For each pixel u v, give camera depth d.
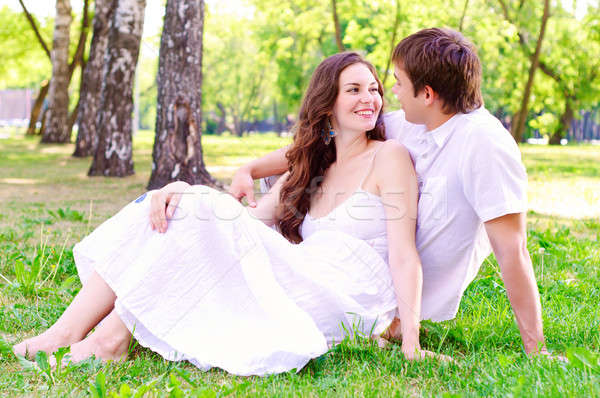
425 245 2.44
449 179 2.32
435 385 2.00
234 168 12.78
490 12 20.22
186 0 8.73
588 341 2.51
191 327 2.24
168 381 2.07
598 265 4.00
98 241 2.29
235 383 1.98
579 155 19.47
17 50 29.03
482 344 2.41
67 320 2.27
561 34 26.36
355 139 2.61
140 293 2.20
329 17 20.00
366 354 2.27
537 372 1.92
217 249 2.26
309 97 2.62
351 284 2.36
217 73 46.69
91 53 16.69
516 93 27.61
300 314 2.25
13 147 20.53
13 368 2.16
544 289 3.34
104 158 11.39
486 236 2.47
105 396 1.87
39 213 6.65
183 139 8.84
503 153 2.19
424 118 2.39
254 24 31.83
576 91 27.78
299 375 2.14
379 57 17.77
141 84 59.25
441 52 2.28
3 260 4.11
